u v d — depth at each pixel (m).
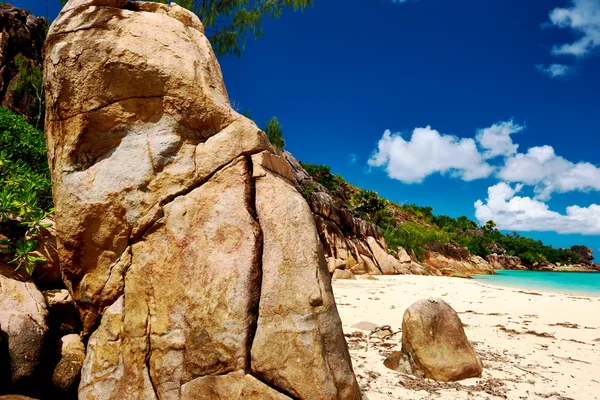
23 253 4.08
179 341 3.25
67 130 3.78
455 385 5.17
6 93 19.27
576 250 85.69
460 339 5.71
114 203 3.64
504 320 10.38
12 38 21.80
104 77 3.74
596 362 6.58
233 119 3.80
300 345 3.02
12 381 3.35
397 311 10.96
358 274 27.80
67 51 3.77
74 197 3.67
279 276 3.26
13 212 4.45
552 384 5.37
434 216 73.62
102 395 3.29
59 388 3.55
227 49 11.27
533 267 67.94
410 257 40.66
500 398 4.80
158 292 3.42
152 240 3.55
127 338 3.38
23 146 6.95
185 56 3.91
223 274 3.31
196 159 3.70
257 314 3.22
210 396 3.08
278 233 3.40
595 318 10.95
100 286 3.59
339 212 31.41
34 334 3.54
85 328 3.70
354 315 10.12
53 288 4.50
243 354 3.09
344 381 3.06
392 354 6.05
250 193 3.59
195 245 3.45
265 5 11.22
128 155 3.73
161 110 3.80
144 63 3.73
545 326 9.66
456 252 48.72
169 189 3.64
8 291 3.81
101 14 3.88
